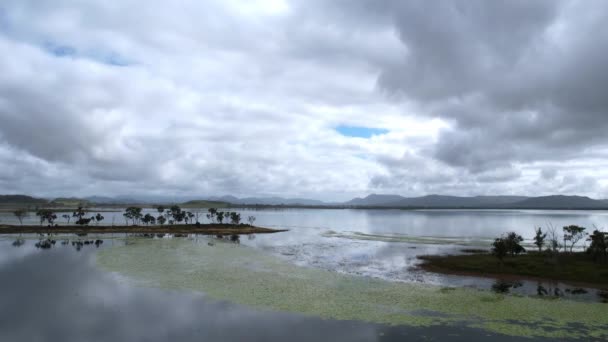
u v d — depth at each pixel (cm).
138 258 5934
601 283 4269
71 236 10338
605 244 5606
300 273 4716
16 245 8106
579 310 3183
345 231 13088
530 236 11469
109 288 3894
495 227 15300
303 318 2958
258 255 6444
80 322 2873
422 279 4481
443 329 2723
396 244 8581
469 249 7562
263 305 3288
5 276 4525
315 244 8531
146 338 2552
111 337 2583
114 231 11862
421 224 17725
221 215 15175
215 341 2508
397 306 3269
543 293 3797
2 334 2627
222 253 6650
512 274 4772
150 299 3475
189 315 3027
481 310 3169
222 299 3478
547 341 2502
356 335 2605
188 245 8038
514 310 3173
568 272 4747
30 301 3409
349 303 3350
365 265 5478
